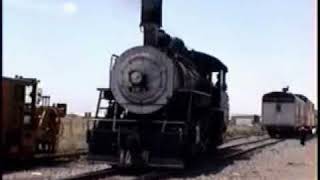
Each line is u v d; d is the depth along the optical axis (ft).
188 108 59.98
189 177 55.42
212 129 77.41
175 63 61.16
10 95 58.85
